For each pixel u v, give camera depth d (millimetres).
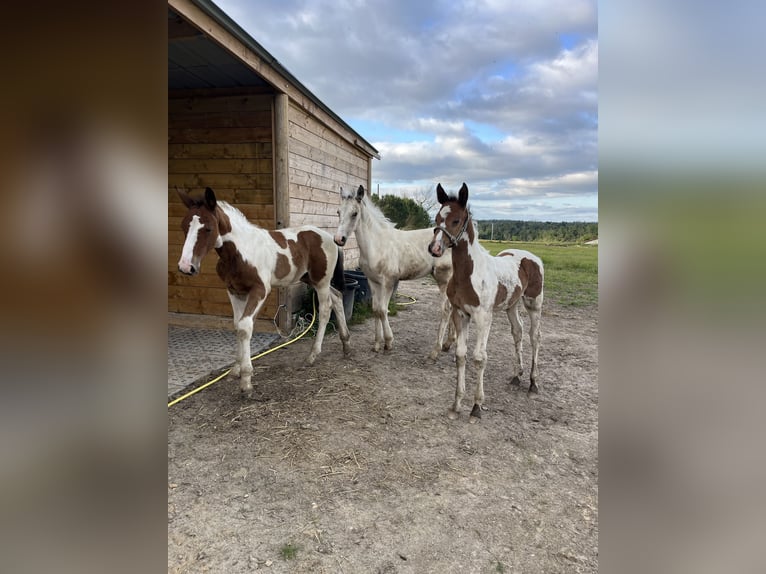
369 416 2973
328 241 4078
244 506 2021
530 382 3518
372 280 4383
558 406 3219
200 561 1688
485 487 2199
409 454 2496
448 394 3402
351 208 4035
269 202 4914
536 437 2732
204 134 4938
